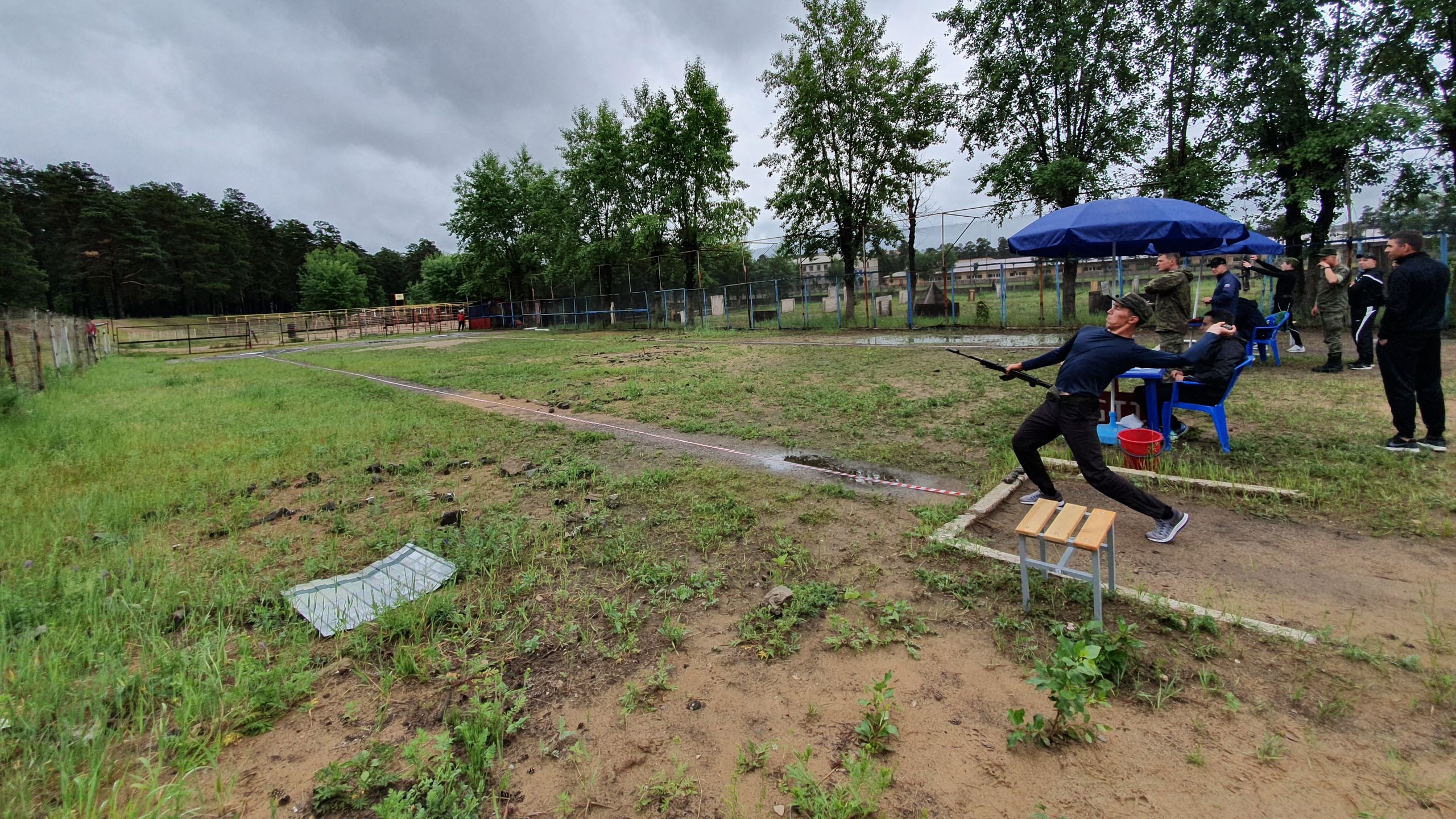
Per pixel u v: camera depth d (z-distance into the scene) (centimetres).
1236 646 302
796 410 921
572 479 632
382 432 894
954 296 2275
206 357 3114
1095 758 238
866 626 337
